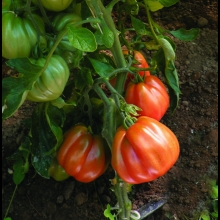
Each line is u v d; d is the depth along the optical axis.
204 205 0.71
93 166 0.60
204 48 0.88
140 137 0.49
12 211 0.70
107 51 0.86
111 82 0.64
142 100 0.57
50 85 0.47
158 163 0.50
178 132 0.78
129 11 0.59
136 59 0.62
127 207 0.60
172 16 0.92
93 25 0.52
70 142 0.59
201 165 0.75
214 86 0.83
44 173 0.57
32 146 0.57
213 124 0.79
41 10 0.49
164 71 0.62
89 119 0.61
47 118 0.53
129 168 0.51
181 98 0.82
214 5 0.92
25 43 0.46
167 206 0.71
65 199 0.71
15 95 0.44
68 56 0.52
